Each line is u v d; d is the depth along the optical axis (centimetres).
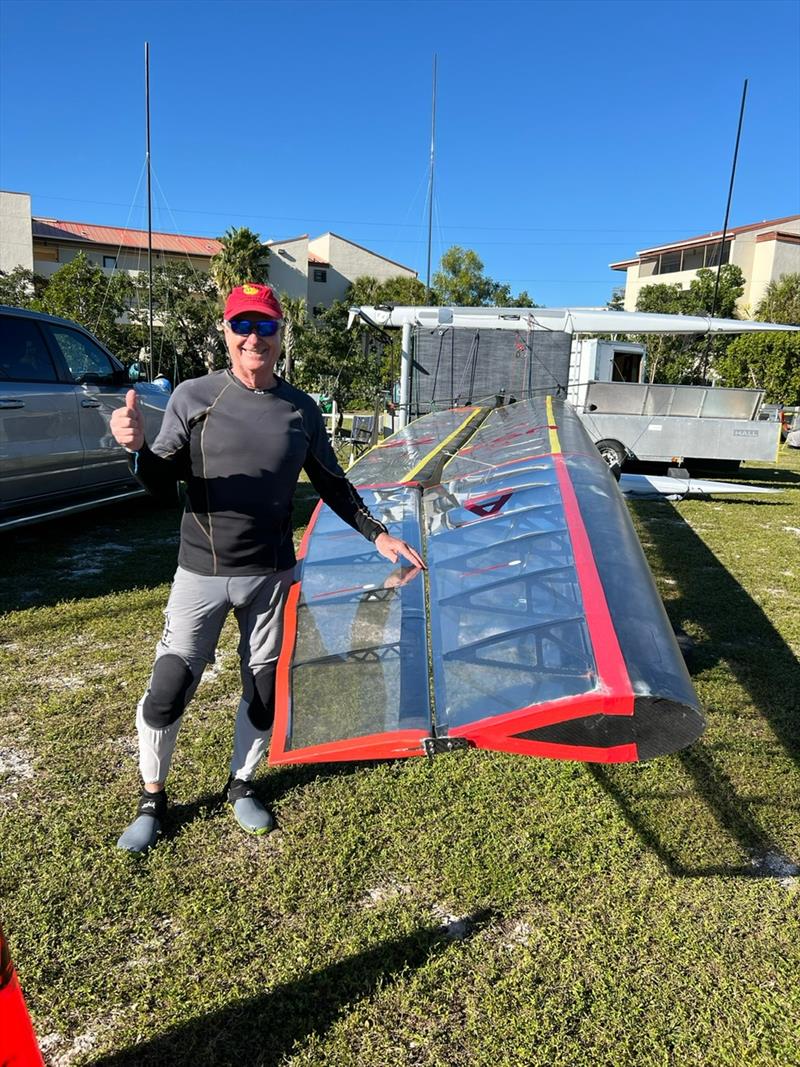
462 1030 179
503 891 225
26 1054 131
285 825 253
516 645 169
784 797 279
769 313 3094
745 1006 187
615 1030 180
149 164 1220
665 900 224
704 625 464
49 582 508
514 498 261
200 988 189
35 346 548
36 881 224
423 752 155
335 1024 180
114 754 296
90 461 594
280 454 222
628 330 986
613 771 291
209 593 230
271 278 4019
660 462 1185
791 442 1983
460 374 971
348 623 215
